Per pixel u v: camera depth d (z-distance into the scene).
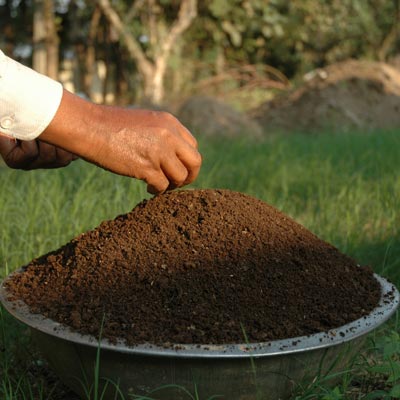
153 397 0.79
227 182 2.02
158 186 0.83
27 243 1.36
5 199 1.64
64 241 1.40
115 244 0.92
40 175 1.90
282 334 0.80
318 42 6.36
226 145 2.96
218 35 5.23
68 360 0.81
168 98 4.40
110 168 0.80
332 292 0.90
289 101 5.01
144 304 0.84
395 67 6.08
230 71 5.54
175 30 4.51
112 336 0.78
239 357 0.75
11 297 0.88
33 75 0.76
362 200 1.73
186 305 0.84
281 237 0.95
